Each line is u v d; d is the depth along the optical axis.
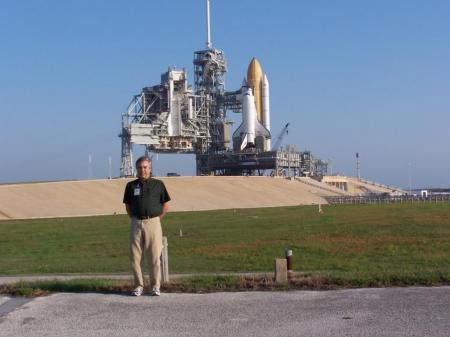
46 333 10.06
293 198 131.00
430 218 57.78
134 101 154.12
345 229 47.03
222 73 173.00
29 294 13.35
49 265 26.88
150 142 149.12
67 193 105.00
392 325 10.06
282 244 36.19
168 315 11.24
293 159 171.00
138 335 9.88
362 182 198.62
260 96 179.75
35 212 89.56
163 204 13.36
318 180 175.62
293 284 14.00
